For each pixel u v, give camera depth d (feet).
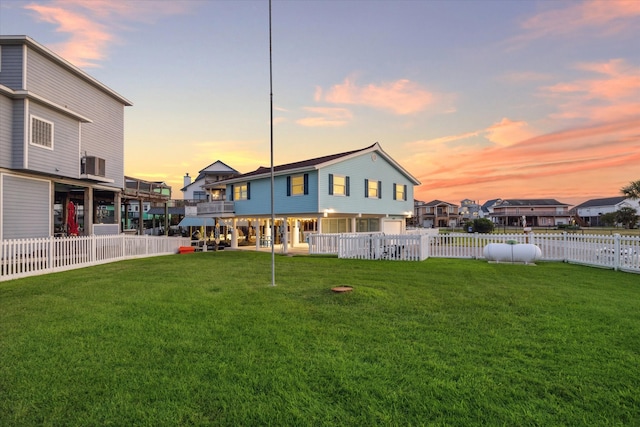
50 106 51.93
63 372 12.84
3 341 16.03
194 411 10.28
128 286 29.86
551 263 45.88
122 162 78.43
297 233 94.89
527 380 12.00
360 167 81.25
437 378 12.18
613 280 32.32
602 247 41.11
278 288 28.32
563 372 12.55
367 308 21.71
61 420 9.82
